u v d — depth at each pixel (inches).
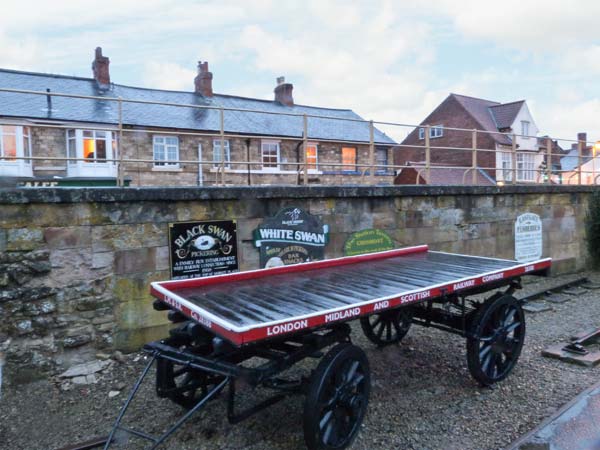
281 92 1156.5
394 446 156.9
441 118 1502.2
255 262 275.1
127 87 955.3
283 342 164.2
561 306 353.4
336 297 163.9
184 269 249.8
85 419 178.9
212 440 161.2
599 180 1198.9
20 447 159.9
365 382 157.5
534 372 221.0
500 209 416.5
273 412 180.7
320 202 302.8
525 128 1441.9
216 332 128.3
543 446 152.5
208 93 1036.5
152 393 200.1
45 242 213.3
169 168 807.7
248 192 267.6
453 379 212.2
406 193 344.2
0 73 818.8
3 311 203.5
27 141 723.4
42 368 211.6
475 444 157.9
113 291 231.0
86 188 219.8
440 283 181.9
